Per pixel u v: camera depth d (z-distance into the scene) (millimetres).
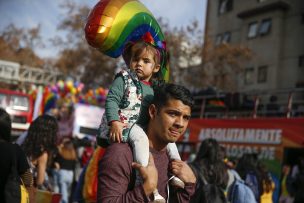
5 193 3230
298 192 9734
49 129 4656
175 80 26422
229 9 31438
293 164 12273
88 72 29531
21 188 3322
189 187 2551
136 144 2373
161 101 2451
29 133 4617
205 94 15414
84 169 5484
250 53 27094
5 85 29250
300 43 26250
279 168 10859
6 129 3461
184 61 28312
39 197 4383
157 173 2338
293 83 26203
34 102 19500
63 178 9555
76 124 17594
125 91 2799
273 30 27625
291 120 11031
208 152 4535
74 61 29438
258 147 11617
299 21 26656
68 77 30906
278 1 27031
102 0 3158
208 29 31297
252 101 13953
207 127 13344
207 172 4398
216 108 14945
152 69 2975
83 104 18000
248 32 29344
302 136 10602
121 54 3203
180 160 2584
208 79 26547
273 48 27391
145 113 2826
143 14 3197
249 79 28516
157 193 2250
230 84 27266
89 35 3045
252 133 11898
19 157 3424
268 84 27203
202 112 14836
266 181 5613
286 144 10914
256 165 5691
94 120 18078
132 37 3193
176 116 2422
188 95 2449
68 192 10031
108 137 2857
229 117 14086
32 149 4547
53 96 19547
